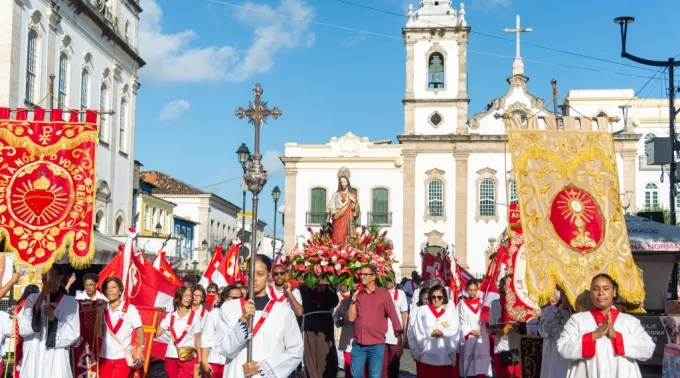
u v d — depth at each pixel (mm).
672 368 10094
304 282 12164
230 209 79375
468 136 51750
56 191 10016
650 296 18531
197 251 67250
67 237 9906
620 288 9938
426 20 53062
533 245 9914
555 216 10086
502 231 51094
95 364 11008
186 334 12680
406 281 26391
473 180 51969
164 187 69938
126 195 41500
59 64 32562
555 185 10234
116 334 11234
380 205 52750
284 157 53406
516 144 10367
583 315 7734
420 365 12492
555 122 10570
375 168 52969
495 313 12828
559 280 9805
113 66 39250
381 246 13711
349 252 12211
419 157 52469
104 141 37969
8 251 9852
